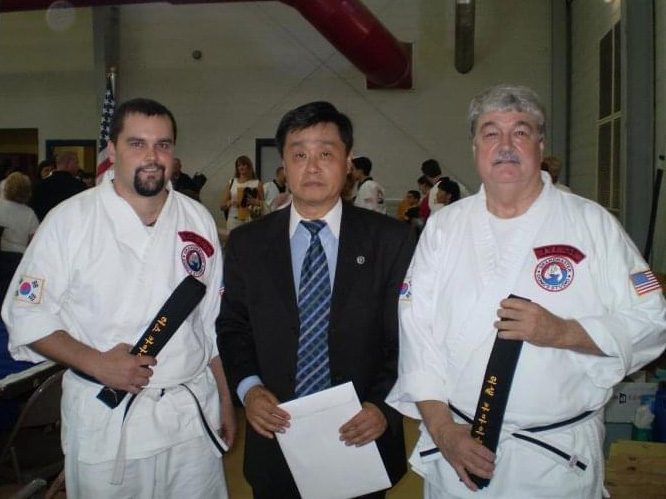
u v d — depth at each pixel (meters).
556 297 1.47
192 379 1.78
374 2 8.55
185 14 8.94
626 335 1.41
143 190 1.69
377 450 1.67
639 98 4.77
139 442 1.67
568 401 1.46
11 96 9.52
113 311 1.69
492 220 1.57
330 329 1.71
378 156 8.69
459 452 1.45
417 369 1.58
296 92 8.82
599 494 1.51
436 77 8.54
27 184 5.41
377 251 1.76
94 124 9.34
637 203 4.78
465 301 1.53
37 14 9.32
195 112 9.02
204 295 1.77
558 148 8.25
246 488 2.85
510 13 8.36
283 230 1.79
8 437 2.60
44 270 1.68
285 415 1.62
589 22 7.12
